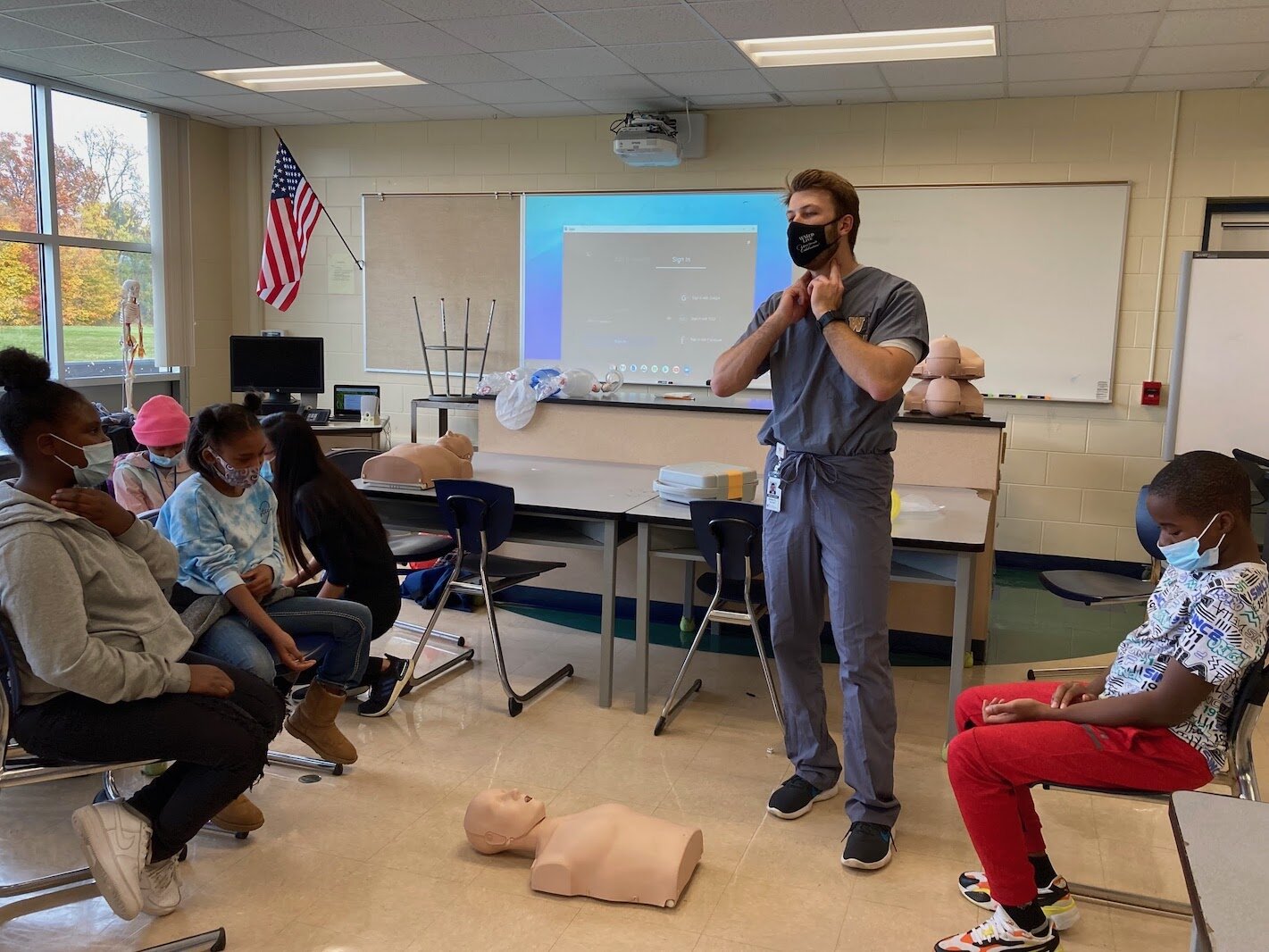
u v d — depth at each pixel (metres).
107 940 2.04
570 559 4.62
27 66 5.77
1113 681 1.98
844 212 2.38
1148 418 5.85
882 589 2.44
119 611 1.93
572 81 5.82
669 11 4.51
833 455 2.44
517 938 2.09
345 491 2.97
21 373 1.82
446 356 7.21
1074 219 5.83
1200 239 5.66
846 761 2.50
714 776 2.91
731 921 2.17
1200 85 5.45
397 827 2.55
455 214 7.08
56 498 1.87
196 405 7.35
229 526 2.60
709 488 3.45
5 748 1.86
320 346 6.77
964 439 3.99
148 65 5.72
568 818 2.40
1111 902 2.25
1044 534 6.10
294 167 6.71
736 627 4.39
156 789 2.07
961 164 6.00
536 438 4.64
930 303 6.13
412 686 3.58
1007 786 1.96
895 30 4.70
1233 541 1.79
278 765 2.90
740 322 6.58
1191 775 1.87
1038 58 5.02
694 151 6.44
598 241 6.78
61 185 6.28
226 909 2.17
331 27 4.90
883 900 2.27
